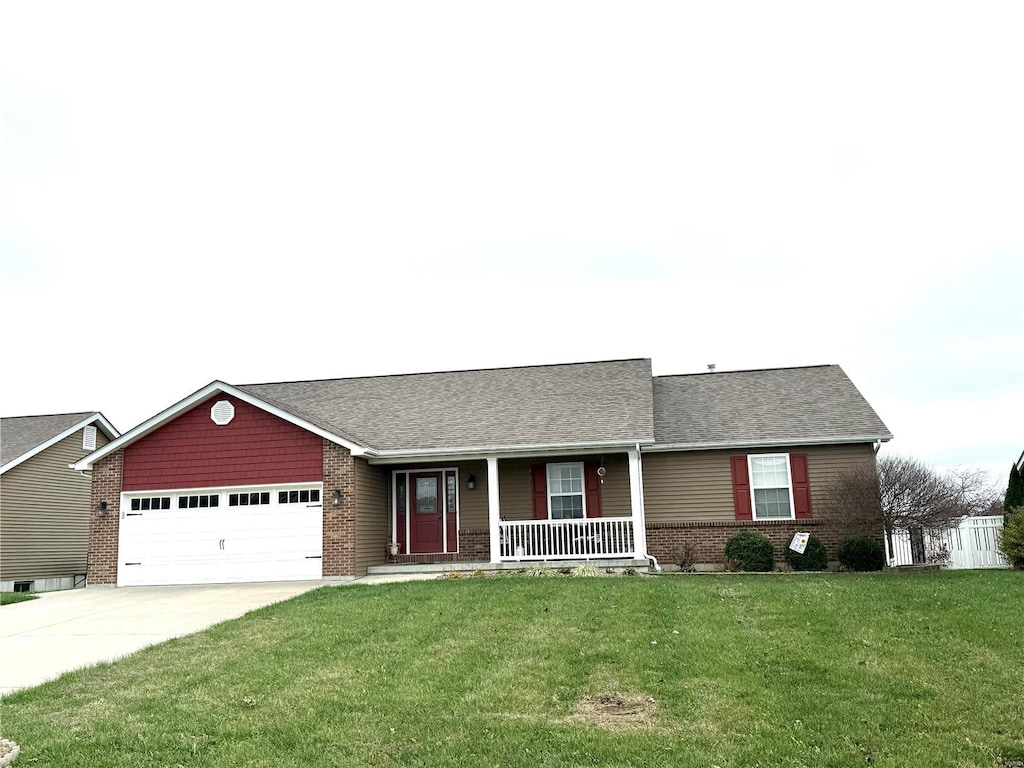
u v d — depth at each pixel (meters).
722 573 17.38
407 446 19.59
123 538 19.47
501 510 20.73
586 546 19.06
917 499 17.62
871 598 12.19
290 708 7.92
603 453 19.34
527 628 10.84
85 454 28.47
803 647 9.55
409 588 14.50
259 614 12.75
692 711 7.62
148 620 13.28
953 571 17.16
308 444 19.06
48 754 6.81
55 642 11.74
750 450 20.38
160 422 19.59
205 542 19.17
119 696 8.48
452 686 8.50
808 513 19.83
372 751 6.80
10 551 24.83
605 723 7.40
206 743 7.06
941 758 6.47
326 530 18.64
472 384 23.95
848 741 6.85
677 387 24.25
